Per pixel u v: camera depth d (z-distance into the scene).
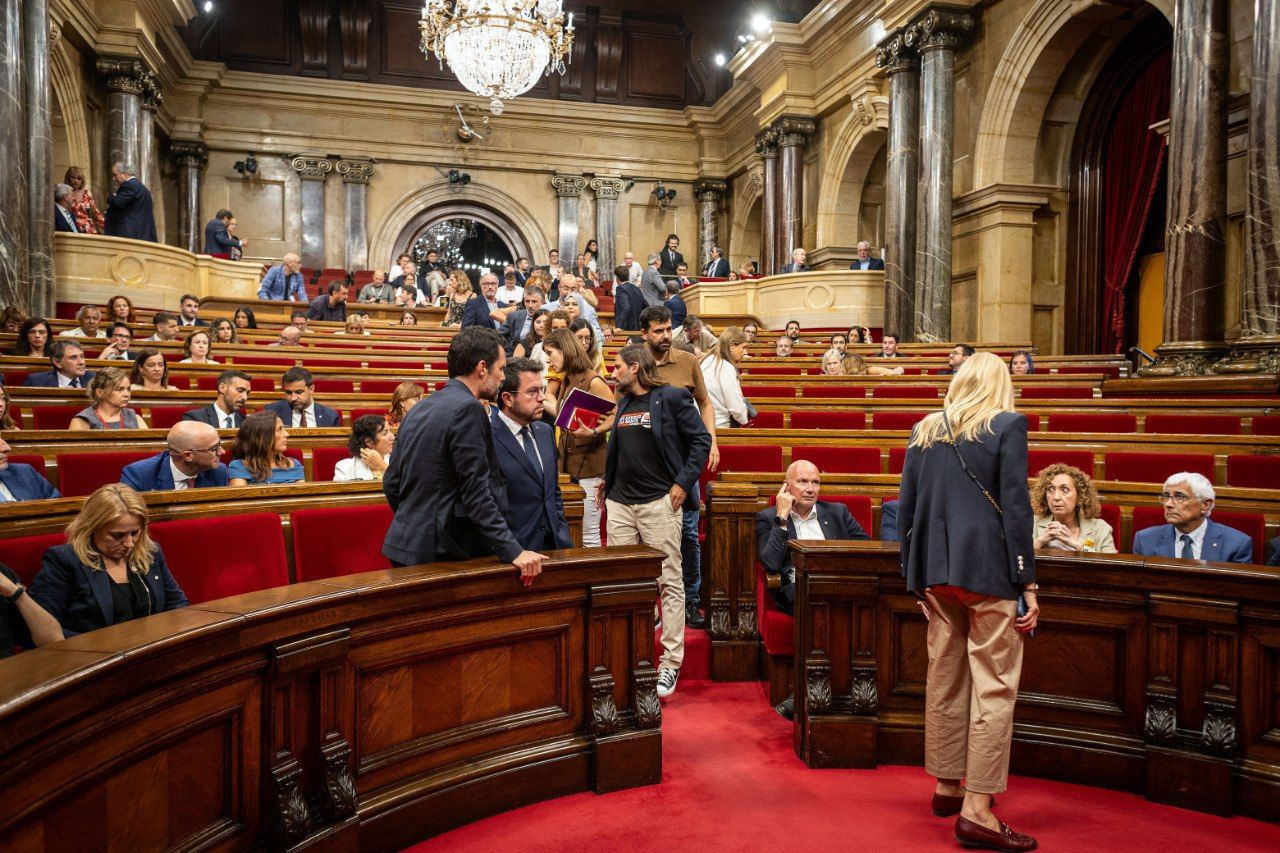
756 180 21.05
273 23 20.42
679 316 12.85
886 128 16.17
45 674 1.85
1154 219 13.07
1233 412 7.48
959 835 2.86
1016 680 2.87
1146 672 3.30
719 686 4.52
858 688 3.51
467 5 14.04
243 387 5.50
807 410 8.13
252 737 2.45
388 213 21.12
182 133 19.36
